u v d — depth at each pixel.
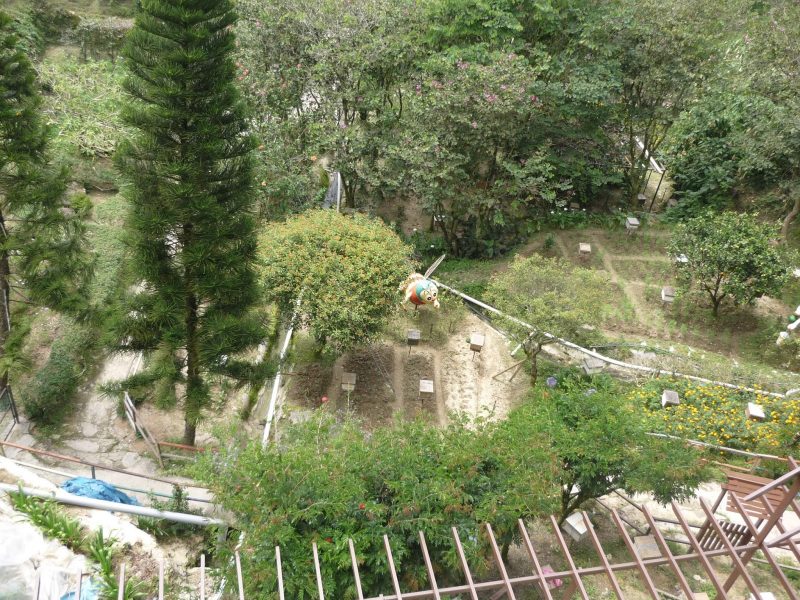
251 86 26.39
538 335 20.05
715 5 26.34
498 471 12.88
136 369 20.78
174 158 15.22
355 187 29.62
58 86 29.20
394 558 10.92
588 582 14.06
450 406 21.09
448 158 24.92
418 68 28.11
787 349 22.61
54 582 9.81
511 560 14.67
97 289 21.91
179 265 16.50
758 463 17.28
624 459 13.58
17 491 11.14
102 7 38.12
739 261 22.30
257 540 10.59
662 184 31.78
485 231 28.28
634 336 23.48
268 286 19.98
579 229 29.11
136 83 14.87
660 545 9.22
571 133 27.84
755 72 25.50
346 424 14.01
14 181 17.17
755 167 25.62
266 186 25.69
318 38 27.27
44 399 18.92
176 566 12.04
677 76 26.22
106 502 11.46
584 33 26.42
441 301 25.02
